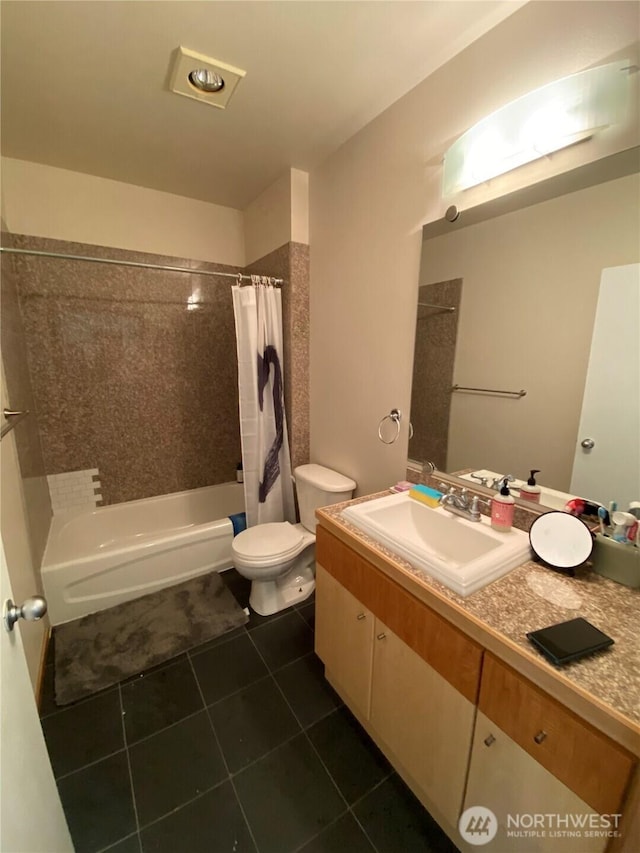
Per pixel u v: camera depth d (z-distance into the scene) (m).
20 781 0.68
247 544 1.91
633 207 0.92
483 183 1.24
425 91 1.38
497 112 1.09
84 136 1.77
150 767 1.24
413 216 1.50
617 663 0.72
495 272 1.24
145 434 2.63
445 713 0.95
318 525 1.47
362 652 1.26
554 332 1.11
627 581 0.96
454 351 1.42
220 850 1.04
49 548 2.02
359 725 1.39
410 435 1.66
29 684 0.82
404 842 1.06
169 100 1.51
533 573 1.02
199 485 2.91
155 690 1.53
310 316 2.24
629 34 0.89
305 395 2.35
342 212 1.87
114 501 2.59
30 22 1.12
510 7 1.09
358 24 1.15
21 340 2.04
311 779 1.21
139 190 2.33
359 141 1.71
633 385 0.97
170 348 2.62
